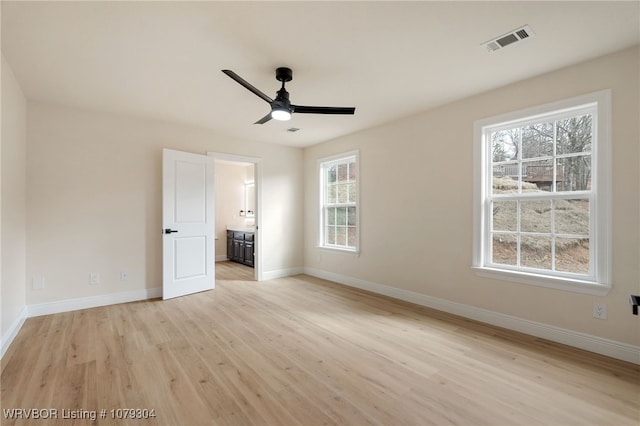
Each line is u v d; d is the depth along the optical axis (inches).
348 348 100.7
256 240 203.8
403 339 107.7
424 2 70.8
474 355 95.4
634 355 89.3
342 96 126.9
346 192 195.0
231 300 156.2
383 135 164.4
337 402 72.2
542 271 109.8
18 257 116.6
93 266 143.9
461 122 130.4
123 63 99.4
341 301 154.1
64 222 137.0
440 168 138.1
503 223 121.2
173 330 116.0
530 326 110.6
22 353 96.1
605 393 75.3
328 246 204.2
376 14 75.3
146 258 158.4
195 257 170.2
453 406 70.7
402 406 70.7
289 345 103.1
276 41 87.4
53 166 134.8
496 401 72.5
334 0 70.1
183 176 165.3
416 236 148.6
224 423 65.2
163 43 88.0
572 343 100.7
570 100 100.7
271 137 192.5
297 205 223.0
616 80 92.0
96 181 145.0
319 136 190.4
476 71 105.0
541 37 84.7
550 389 77.2
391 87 118.5
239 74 107.5
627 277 90.4
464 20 77.5
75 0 69.3
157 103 134.9
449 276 135.3
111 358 93.3
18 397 73.4
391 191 160.4
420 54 94.4
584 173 102.1
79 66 101.3
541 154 111.6
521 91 112.4
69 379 81.4
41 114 132.4
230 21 78.0
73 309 138.6
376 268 169.6
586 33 82.6
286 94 102.4
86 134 142.7
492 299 121.2
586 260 101.3
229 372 85.6
